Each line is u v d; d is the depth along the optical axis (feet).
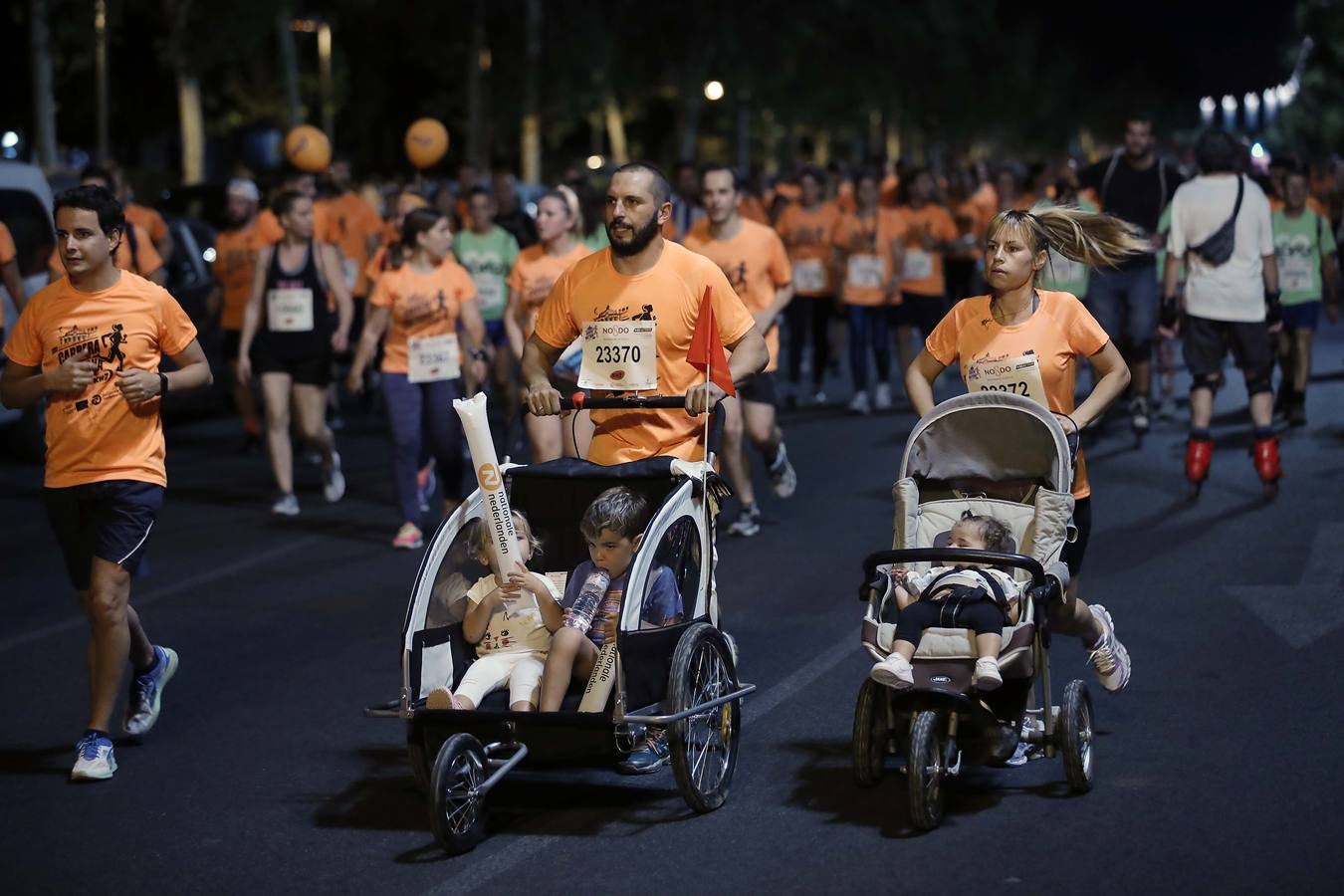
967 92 332.80
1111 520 37.29
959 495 22.44
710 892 18.33
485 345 38.22
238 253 50.03
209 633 30.78
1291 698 24.41
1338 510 37.29
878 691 21.12
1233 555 33.47
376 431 56.18
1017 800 20.83
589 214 43.86
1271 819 19.77
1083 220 22.65
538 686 20.94
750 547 36.32
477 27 194.80
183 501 44.24
